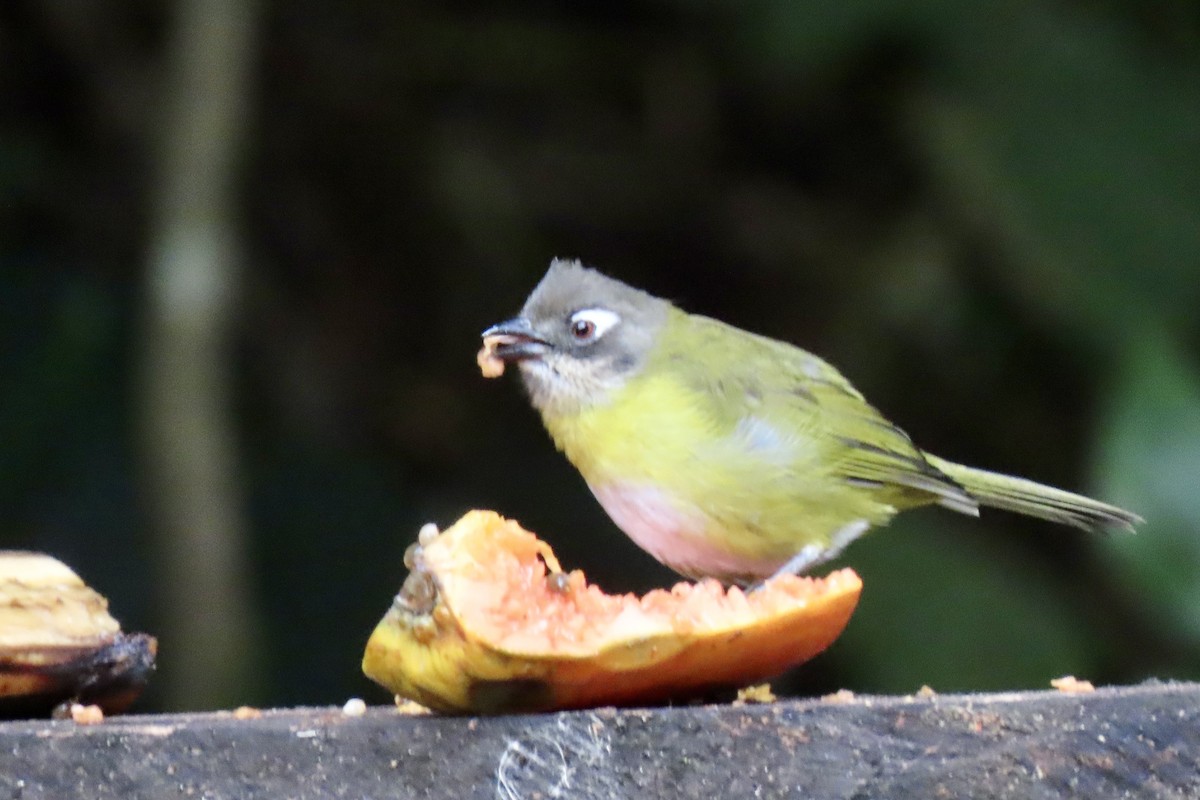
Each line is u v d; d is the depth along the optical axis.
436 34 15.27
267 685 12.27
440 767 4.83
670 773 4.81
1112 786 4.84
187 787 4.80
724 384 8.20
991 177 13.09
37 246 14.15
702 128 15.31
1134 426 10.03
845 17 13.42
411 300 15.17
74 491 12.62
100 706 5.62
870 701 4.99
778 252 15.10
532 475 14.62
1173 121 12.97
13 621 5.44
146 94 14.44
